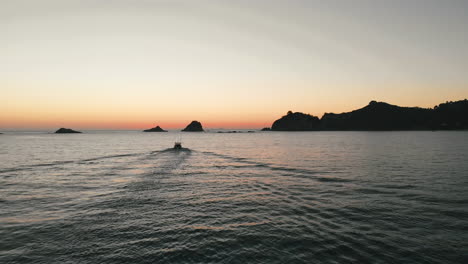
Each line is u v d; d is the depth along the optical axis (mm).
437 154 46531
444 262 8734
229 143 102125
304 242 10320
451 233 11242
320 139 124500
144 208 14750
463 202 16094
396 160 38438
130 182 22125
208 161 40125
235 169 31344
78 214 13617
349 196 17797
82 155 48625
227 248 9758
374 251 9531
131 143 100438
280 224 12414
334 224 12383
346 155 47438
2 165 34344
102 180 23234
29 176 25703
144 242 10211
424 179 23703
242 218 13289
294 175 26750
